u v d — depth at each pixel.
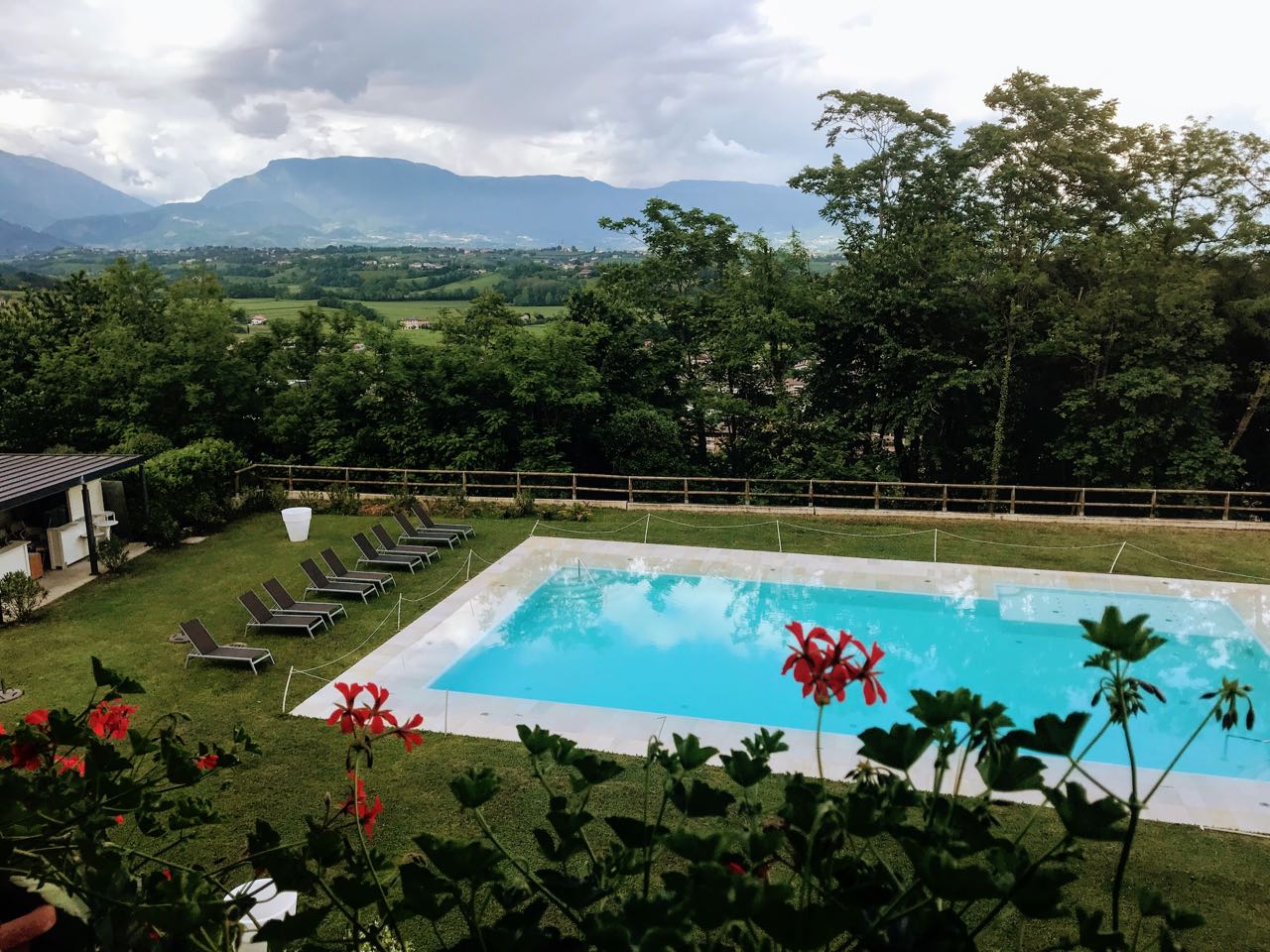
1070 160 21.91
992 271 21.50
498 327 25.84
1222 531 16.39
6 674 10.25
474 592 13.48
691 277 27.91
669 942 1.29
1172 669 11.20
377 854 1.91
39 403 21.34
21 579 12.04
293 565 14.56
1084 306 20.95
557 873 1.66
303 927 1.69
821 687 1.89
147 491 15.76
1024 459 24.92
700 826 7.00
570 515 17.70
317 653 11.11
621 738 8.98
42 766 2.09
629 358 26.56
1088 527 16.73
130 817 6.98
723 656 11.80
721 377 26.23
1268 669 11.14
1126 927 5.90
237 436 23.50
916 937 1.37
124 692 2.17
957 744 1.66
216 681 10.16
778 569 14.66
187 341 22.28
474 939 1.54
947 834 1.46
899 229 24.61
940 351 22.45
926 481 26.12
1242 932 5.95
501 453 23.52
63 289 26.61
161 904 1.62
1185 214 22.66
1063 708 10.42
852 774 1.80
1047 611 13.08
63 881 1.68
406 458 23.08
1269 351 21.41
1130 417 19.84
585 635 12.51
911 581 14.06
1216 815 7.58
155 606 12.64
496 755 8.51
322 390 23.50
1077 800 1.42
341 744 8.68
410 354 23.58
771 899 1.28
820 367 24.80
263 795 7.70
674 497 25.48
